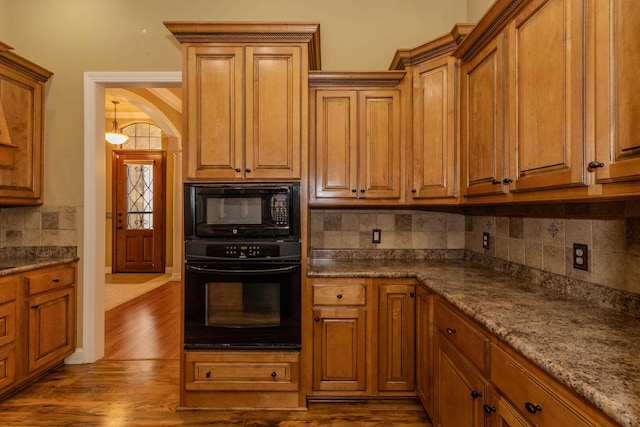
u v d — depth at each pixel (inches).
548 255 72.4
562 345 41.9
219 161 88.0
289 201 87.4
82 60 111.3
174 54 111.3
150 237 269.1
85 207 111.3
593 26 43.1
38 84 107.4
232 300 87.4
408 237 113.0
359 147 99.2
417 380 86.8
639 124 36.8
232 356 87.0
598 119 42.6
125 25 111.4
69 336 108.7
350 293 87.8
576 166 45.8
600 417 31.1
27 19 111.7
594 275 60.5
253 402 88.1
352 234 112.8
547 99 51.9
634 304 53.0
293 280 87.0
